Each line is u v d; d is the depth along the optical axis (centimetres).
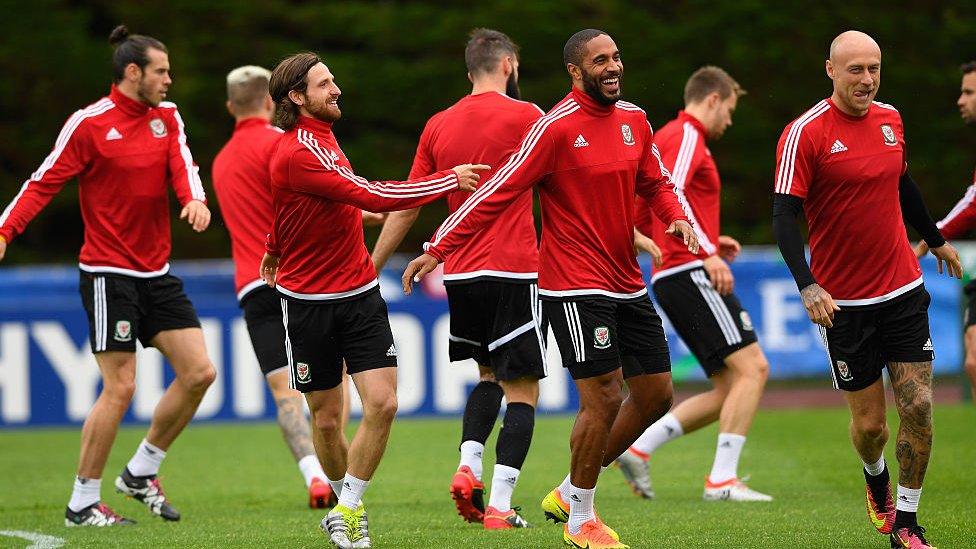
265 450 3912
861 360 2009
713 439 4025
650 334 2017
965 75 2583
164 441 2495
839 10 7675
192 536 2223
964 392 4928
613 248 1964
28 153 7981
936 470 3052
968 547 1955
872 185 1967
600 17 7838
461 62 7944
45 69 7906
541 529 2228
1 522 2483
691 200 2802
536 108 2378
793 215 1955
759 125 7706
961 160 7656
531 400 2330
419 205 1992
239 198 2791
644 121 2012
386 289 4812
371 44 8000
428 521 2394
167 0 7944
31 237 8088
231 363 4681
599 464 1953
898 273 1980
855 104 1953
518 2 7869
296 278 2044
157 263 2481
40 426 4644
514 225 2320
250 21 7950
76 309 4662
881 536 2091
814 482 2953
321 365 2073
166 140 2484
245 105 2825
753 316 4872
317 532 2252
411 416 4709
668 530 2195
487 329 2350
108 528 2367
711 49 7719
